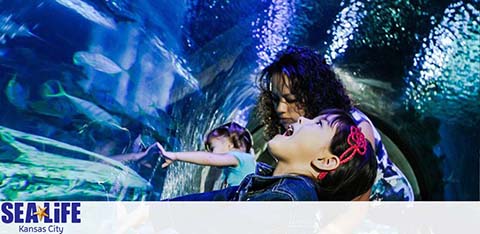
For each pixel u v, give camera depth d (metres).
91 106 2.80
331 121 2.51
